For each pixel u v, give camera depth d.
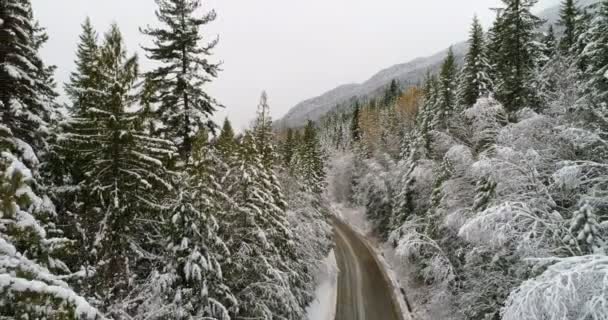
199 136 10.45
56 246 4.93
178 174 9.88
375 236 38.09
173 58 13.54
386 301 22.44
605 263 6.57
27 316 3.62
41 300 3.72
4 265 3.81
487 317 12.04
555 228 9.09
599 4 11.37
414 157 26.80
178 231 9.21
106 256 8.30
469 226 9.38
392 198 33.50
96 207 8.93
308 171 35.25
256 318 12.15
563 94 12.52
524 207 9.16
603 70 10.53
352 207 51.53
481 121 14.35
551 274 6.84
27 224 4.50
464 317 14.70
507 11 16.38
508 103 15.99
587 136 9.73
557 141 11.92
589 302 6.30
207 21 13.59
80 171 9.12
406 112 48.12
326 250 30.12
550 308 6.37
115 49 8.87
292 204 22.64
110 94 8.77
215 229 9.99
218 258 10.45
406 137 35.75
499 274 11.88
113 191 8.52
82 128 9.04
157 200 10.24
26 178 4.52
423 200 23.55
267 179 15.41
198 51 13.47
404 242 17.28
